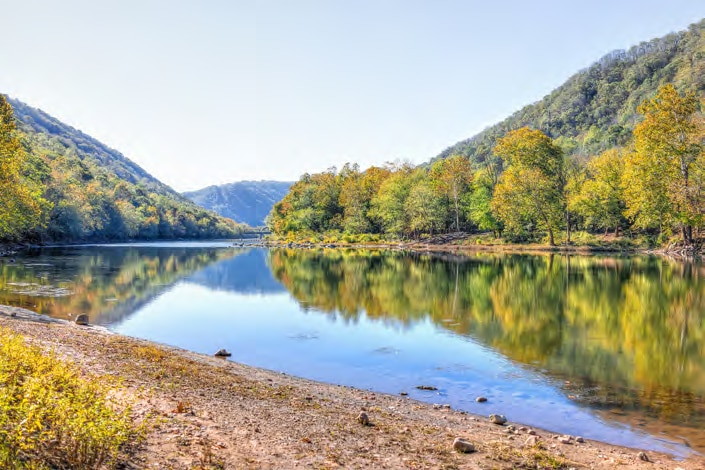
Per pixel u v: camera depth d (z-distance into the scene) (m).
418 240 104.31
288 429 9.51
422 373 16.53
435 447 9.26
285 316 27.08
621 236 81.38
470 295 33.75
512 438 10.40
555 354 18.83
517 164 85.31
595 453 9.71
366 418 10.63
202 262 63.91
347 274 48.19
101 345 16.20
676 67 196.25
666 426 11.70
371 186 129.75
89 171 166.75
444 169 110.81
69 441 6.23
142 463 6.93
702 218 58.56
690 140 58.72
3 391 6.23
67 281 39.12
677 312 27.08
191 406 10.22
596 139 168.88
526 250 80.06
